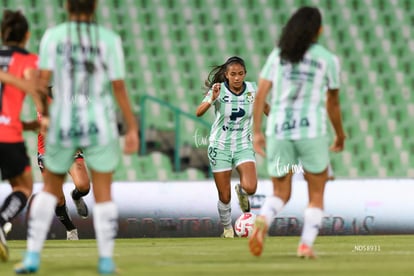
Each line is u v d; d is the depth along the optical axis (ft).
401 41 233.55
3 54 78.07
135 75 218.59
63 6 223.71
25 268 66.08
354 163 211.00
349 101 221.46
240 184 136.46
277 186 79.97
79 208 137.28
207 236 152.76
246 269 70.33
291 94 76.59
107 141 64.80
